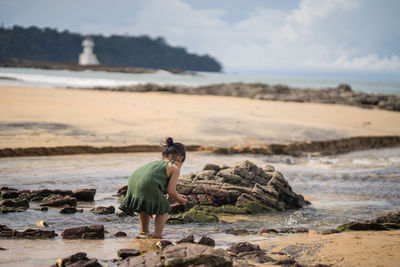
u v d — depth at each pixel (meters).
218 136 14.80
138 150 12.13
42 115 16.62
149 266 3.07
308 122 19.73
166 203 4.58
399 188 8.59
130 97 28.58
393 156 13.85
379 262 3.37
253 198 6.62
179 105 24.42
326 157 13.35
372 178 9.73
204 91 38.69
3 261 3.37
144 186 4.45
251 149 13.23
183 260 3.05
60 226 5.02
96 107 20.27
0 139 11.67
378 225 4.98
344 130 17.77
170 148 4.80
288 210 6.67
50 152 11.04
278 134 15.90
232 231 5.04
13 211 5.64
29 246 3.94
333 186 8.75
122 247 4.02
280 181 7.18
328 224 5.69
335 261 3.46
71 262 3.27
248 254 3.70
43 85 44.06
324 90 48.12
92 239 4.37
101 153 11.64
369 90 78.94
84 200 6.66
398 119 23.56
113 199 6.81
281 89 44.62
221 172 7.21
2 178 7.97
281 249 3.97
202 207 6.40
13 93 24.09
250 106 26.55
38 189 7.22
